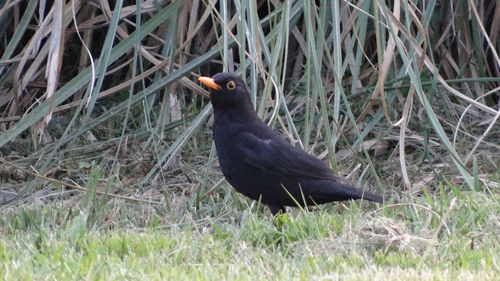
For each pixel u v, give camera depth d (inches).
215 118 345.7
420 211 335.0
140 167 433.4
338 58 376.5
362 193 338.6
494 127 490.3
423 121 482.9
